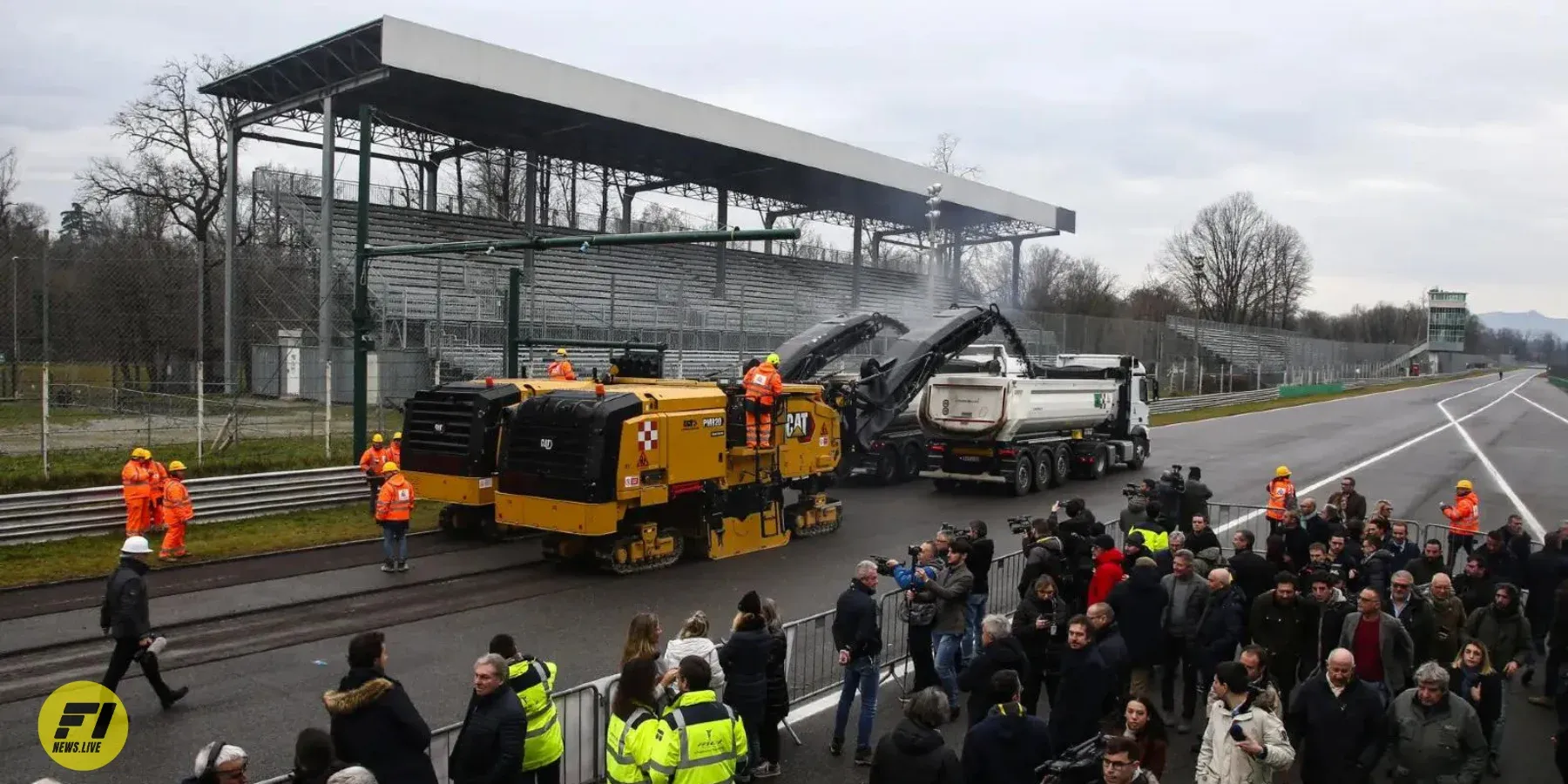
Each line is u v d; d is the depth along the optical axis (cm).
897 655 1109
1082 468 2647
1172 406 5012
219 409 2548
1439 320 16338
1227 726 638
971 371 2553
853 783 786
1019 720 598
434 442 1709
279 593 1321
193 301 2838
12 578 1335
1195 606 908
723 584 1451
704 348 4000
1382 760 842
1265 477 2770
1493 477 2848
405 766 567
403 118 3578
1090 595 990
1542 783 823
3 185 3900
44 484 1648
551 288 3806
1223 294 10056
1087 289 8244
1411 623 880
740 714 746
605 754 738
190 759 813
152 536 1598
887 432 2536
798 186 4950
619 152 4222
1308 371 7806
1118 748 513
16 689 965
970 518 2027
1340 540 1116
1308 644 866
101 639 1116
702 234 1478
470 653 1098
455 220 3906
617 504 1459
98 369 2702
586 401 1475
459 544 1689
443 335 3222
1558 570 1098
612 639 1161
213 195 4075
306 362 3102
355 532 1697
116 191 3912
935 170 4900
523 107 3459
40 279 2408
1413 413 5603
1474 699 802
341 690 575
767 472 1708
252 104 3406
